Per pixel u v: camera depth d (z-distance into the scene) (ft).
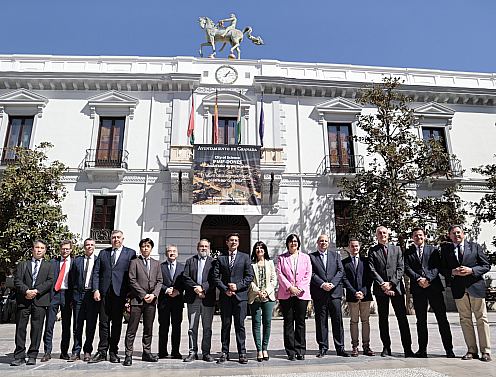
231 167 52.65
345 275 21.59
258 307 19.89
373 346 24.35
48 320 20.89
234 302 19.63
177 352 20.86
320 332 20.24
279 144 57.72
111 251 20.92
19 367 18.11
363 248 45.34
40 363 19.13
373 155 58.54
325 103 59.88
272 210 54.70
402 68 63.72
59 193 53.98
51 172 45.60
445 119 62.39
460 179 58.03
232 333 33.12
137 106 58.08
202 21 65.62
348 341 26.96
